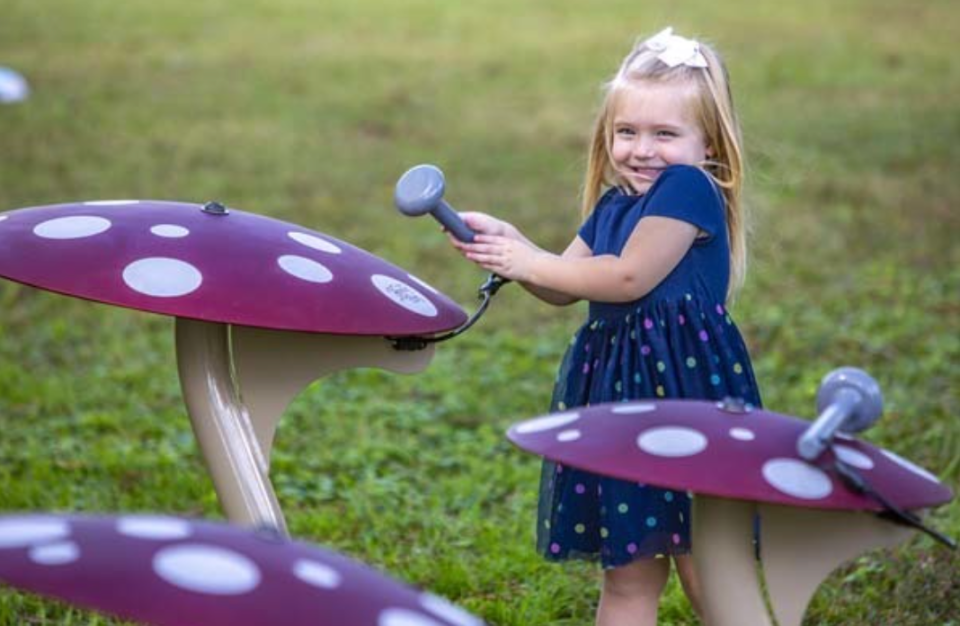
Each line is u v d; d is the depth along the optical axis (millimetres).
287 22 17578
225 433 3197
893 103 13477
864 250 8945
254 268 2889
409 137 12078
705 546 2689
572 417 2514
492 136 12172
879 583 4305
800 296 7949
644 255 3279
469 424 6027
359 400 6273
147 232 2926
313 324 2826
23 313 7461
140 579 1876
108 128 11891
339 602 1942
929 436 5609
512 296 7926
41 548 1913
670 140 3441
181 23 17172
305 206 9742
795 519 2598
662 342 3311
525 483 5254
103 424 5883
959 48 16469
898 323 7402
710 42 4121
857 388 2494
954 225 9586
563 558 3350
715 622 2711
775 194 10211
